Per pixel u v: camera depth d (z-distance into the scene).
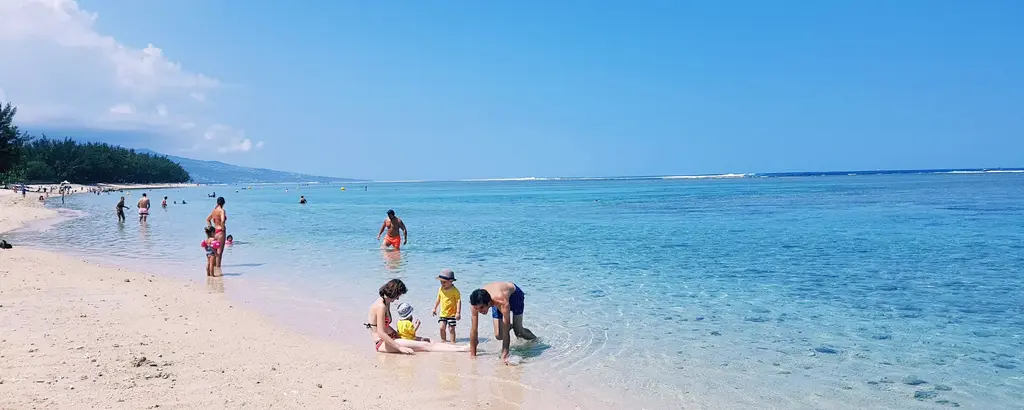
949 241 21.78
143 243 23.64
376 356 8.34
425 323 10.43
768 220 33.09
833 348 8.70
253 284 13.92
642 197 73.50
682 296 12.55
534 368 7.84
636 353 8.50
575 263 17.45
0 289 11.80
